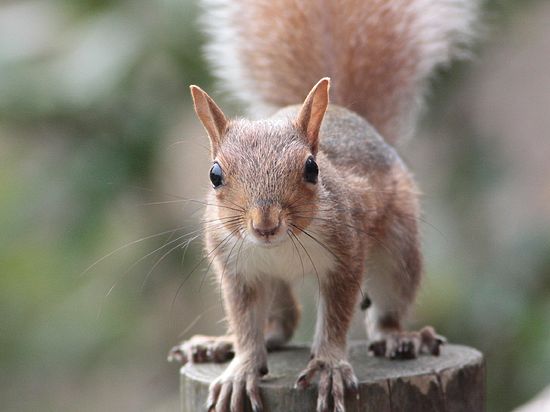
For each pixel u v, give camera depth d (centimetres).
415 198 898
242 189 713
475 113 1401
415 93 988
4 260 1541
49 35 1323
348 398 725
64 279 1491
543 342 1224
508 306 1250
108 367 1499
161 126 1302
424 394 741
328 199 764
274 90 963
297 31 956
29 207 1345
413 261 882
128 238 1387
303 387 731
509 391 1245
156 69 1291
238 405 744
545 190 1424
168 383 1554
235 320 787
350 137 849
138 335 1455
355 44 959
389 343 815
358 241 790
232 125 758
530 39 1387
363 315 1047
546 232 1301
